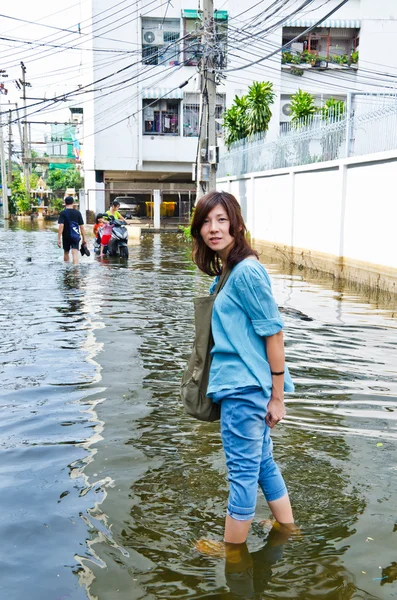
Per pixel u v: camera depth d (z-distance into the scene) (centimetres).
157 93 2841
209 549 247
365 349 584
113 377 482
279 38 2755
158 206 2744
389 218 988
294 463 326
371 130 1077
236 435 242
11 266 1295
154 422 386
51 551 245
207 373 254
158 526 264
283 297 906
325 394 445
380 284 1018
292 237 1463
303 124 1468
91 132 2917
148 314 747
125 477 310
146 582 225
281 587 223
